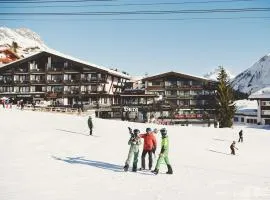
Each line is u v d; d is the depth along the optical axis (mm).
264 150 35375
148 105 86250
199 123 82938
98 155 20609
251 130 53250
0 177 12859
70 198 9984
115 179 12984
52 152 20844
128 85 102938
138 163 17750
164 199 9898
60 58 90000
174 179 13227
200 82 91188
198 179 13367
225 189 11430
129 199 9898
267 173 17938
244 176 14945
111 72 89188
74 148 23828
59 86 90562
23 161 16781
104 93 87188
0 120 40688
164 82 92875
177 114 86312
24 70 91812
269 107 98938
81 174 13875
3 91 91938
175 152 27359
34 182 12156
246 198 10109
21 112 52500
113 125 47250
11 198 9867
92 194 10508
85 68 89500
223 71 88688
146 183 12289
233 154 30078
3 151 20281
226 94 85062
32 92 89625
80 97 89250
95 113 80625
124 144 28656
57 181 12414
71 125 43125
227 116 84312
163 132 14570
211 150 32125
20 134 30719
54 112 63125
